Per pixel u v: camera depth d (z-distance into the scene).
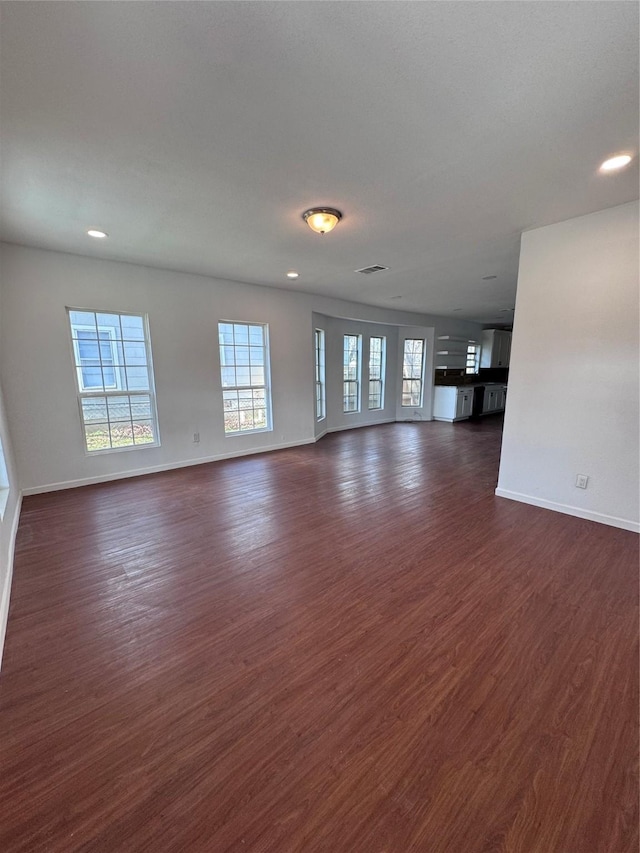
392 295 6.00
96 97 1.54
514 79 1.46
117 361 4.23
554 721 1.36
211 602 2.08
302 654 1.69
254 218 2.82
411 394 8.72
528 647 1.72
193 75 1.43
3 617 1.85
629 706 1.41
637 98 1.57
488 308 7.30
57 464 3.89
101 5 1.15
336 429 7.45
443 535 2.87
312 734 1.32
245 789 1.15
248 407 5.47
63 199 2.49
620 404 2.83
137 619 1.94
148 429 4.56
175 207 2.62
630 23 1.21
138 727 1.35
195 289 4.66
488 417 9.34
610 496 2.95
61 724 1.36
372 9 1.17
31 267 3.54
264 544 2.75
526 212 2.76
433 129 1.78
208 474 4.52
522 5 1.16
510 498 3.60
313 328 6.09
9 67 1.37
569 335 3.02
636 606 2.01
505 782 1.16
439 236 3.23
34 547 2.71
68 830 1.04
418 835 1.03
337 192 2.41
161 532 2.96
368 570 2.39
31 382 3.65
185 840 1.02
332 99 1.57
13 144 1.86
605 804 1.09
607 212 2.72
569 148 1.94
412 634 1.81
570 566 2.41
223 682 1.55
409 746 1.27
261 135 1.82
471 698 1.46
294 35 1.26
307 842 1.02
